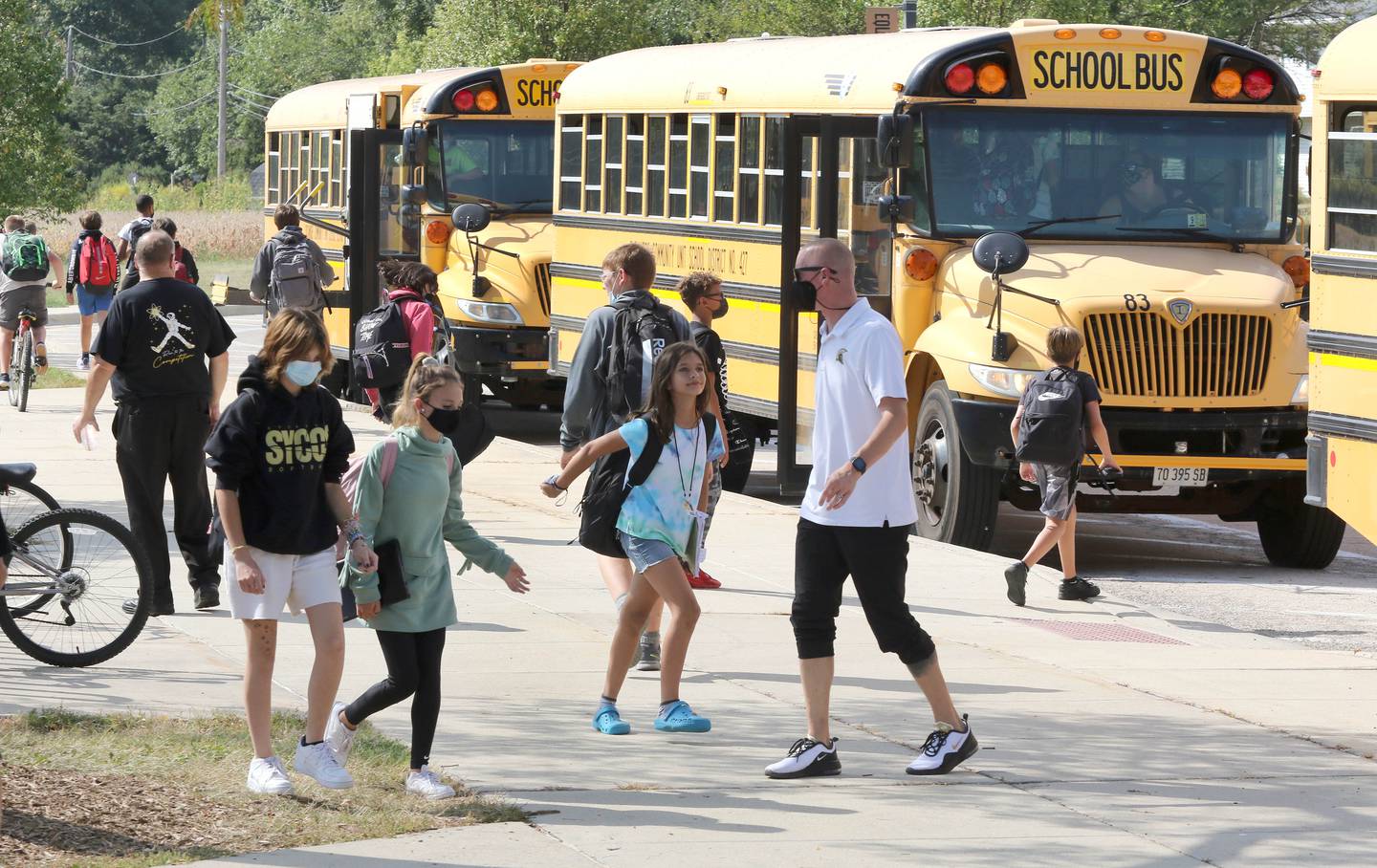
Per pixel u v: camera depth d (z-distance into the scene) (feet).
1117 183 107.96
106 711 62.08
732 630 79.15
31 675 68.03
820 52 120.06
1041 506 95.50
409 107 167.73
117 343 75.87
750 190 124.16
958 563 96.84
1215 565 107.76
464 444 72.69
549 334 156.25
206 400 77.66
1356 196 84.43
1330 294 86.12
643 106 139.03
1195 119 108.78
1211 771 58.18
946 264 106.11
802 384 116.78
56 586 69.05
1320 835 51.47
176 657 71.36
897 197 107.34
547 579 89.71
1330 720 65.67
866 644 76.95
